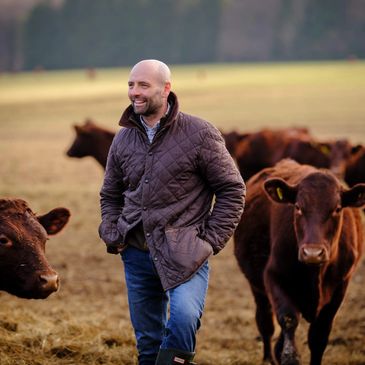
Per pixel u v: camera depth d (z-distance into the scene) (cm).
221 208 762
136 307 784
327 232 924
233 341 1257
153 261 749
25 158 4222
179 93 9375
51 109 7725
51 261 1745
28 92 10319
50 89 10931
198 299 741
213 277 1658
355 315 1370
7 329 1102
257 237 1102
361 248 1089
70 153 2473
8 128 6131
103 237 786
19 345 1021
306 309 1005
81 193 2842
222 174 759
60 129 5972
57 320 1221
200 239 752
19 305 1306
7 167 3803
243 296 1521
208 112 7031
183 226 752
